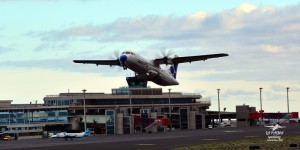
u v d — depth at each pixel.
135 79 119.56
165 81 125.94
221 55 120.56
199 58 122.00
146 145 84.19
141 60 112.69
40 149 82.12
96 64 126.19
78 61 124.62
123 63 110.38
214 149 72.19
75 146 87.81
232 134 114.81
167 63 121.88
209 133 125.38
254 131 126.69
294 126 149.38
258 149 69.94
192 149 73.19
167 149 74.75
